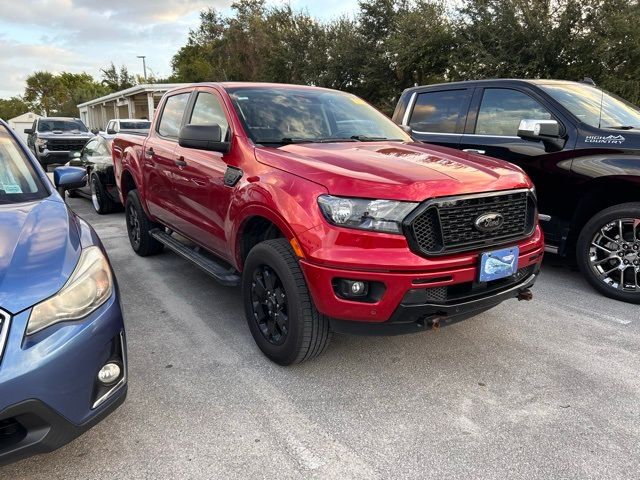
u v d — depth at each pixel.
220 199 3.54
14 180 2.85
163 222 4.85
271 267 2.99
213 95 4.02
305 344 2.91
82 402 2.03
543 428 2.55
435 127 5.90
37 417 1.90
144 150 4.98
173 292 4.52
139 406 2.73
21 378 1.84
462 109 5.62
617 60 14.80
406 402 2.78
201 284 4.74
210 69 42.53
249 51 36.06
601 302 4.28
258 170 3.16
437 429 2.54
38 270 2.05
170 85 25.48
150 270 5.18
